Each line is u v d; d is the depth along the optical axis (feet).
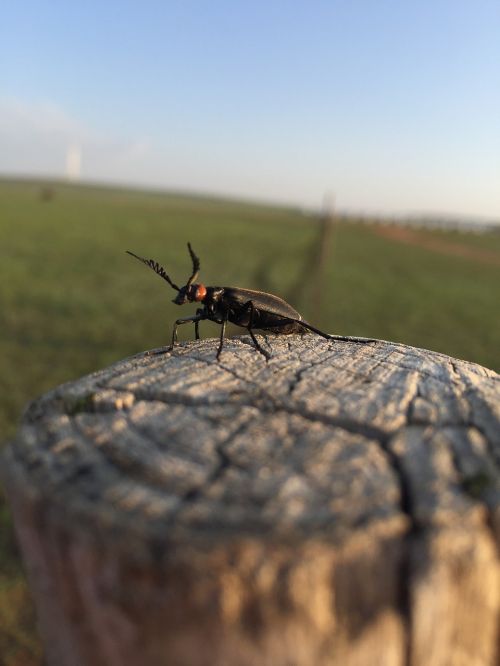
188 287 0.22
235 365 0.17
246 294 0.23
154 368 0.16
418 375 0.16
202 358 0.18
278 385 0.15
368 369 0.16
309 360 0.17
